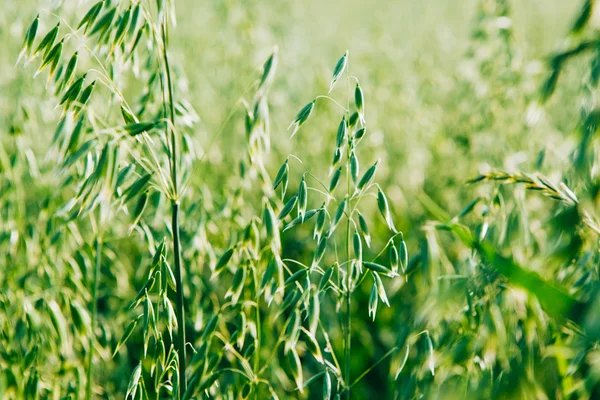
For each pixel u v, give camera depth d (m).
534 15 2.01
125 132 1.06
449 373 1.13
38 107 1.37
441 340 1.14
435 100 2.13
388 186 1.78
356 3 2.86
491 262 1.06
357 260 1.10
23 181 1.42
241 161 1.29
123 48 1.11
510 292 1.10
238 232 1.30
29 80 1.36
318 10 2.91
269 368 1.29
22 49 1.10
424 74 2.18
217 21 1.88
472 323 1.11
